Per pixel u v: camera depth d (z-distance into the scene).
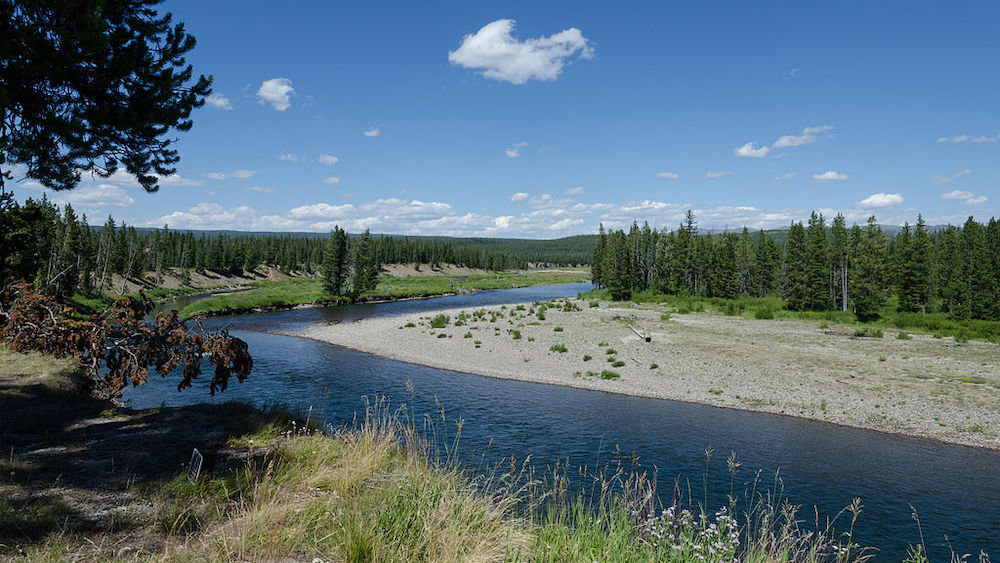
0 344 14.07
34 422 8.17
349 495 5.14
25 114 7.58
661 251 84.44
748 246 89.31
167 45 8.63
